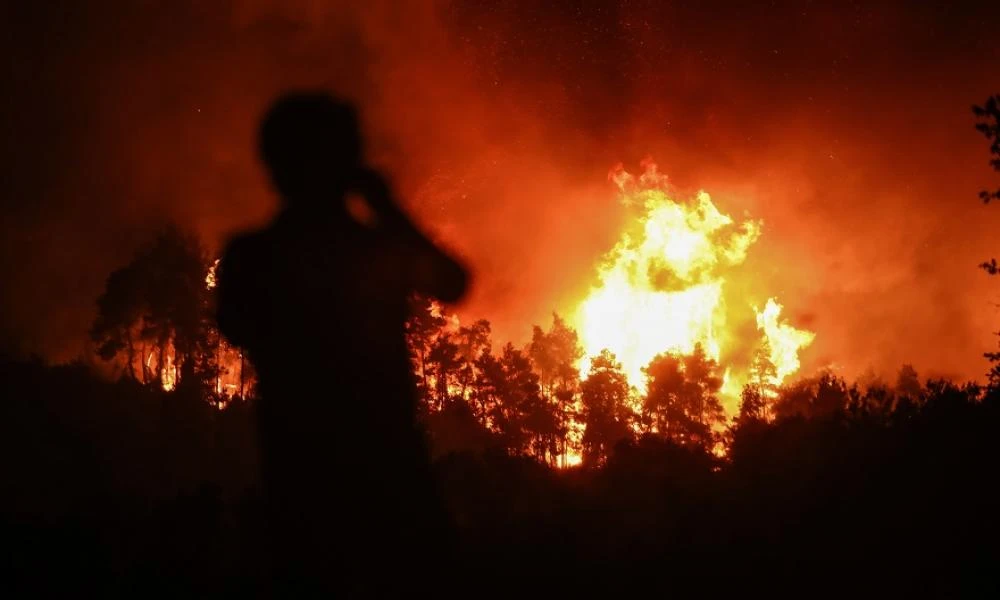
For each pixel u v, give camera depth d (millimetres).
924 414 7953
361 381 4152
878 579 5895
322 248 4246
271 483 4160
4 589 6594
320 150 4336
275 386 4168
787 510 7254
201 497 7906
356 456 4098
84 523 8211
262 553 6555
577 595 6281
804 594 5891
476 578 6094
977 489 6566
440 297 4367
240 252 4273
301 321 4160
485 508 8789
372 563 4090
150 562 6715
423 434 4363
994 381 7863
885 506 6727
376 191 4414
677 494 8438
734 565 6465
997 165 7402
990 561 5812
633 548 7098
